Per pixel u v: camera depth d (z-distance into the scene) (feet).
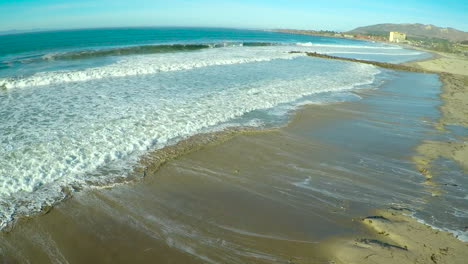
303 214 17.40
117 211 17.06
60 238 14.89
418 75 74.69
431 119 36.11
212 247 14.56
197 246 14.58
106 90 40.57
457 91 55.06
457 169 23.12
